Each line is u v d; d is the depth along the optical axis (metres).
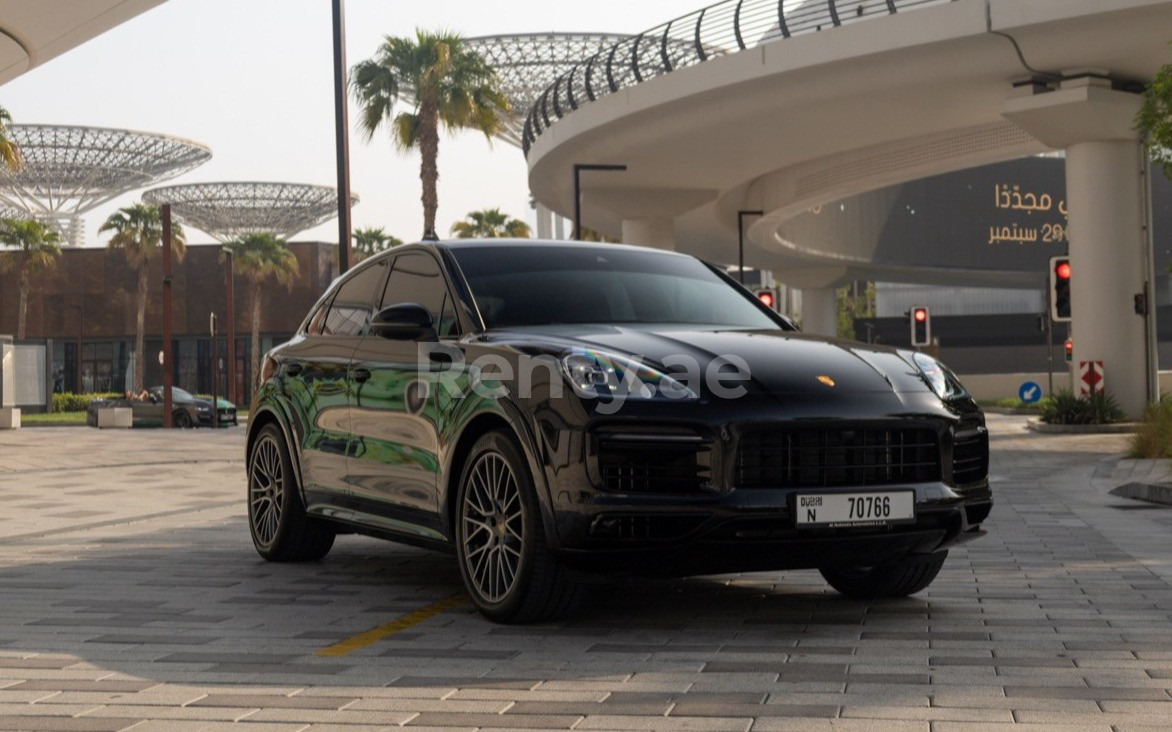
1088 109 24.58
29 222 75.69
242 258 77.06
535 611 4.85
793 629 4.80
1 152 43.34
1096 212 25.72
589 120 31.42
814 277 63.47
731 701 3.63
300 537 6.84
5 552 7.66
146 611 5.39
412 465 5.48
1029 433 25.50
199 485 13.92
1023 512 10.22
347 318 6.47
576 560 4.56
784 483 4.58
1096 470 15.32
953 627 4.84
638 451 4.52
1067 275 23.23
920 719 3.41
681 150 32.59
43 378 50.62
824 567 5.66
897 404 4.78
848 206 58.81
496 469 4.96
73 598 5.77
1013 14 22.83
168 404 36.31
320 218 96.88
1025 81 25.06
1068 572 6.49
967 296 90.62
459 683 3.91
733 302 6.09
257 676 4.05
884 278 68.88
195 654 4.44
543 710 3.55
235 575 6.53
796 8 26.20
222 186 93.31
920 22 23.97
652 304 5.81
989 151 29.50
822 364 4.90
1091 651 4.35
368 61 37.41
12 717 3.53
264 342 79.75
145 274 75.94
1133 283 25.88
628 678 3.95
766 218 39.94
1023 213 66.12
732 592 5.77
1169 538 8.20
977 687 3.79
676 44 28.86
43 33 22.91
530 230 66.62
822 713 3.48
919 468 4.83
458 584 6.13
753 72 26.59
